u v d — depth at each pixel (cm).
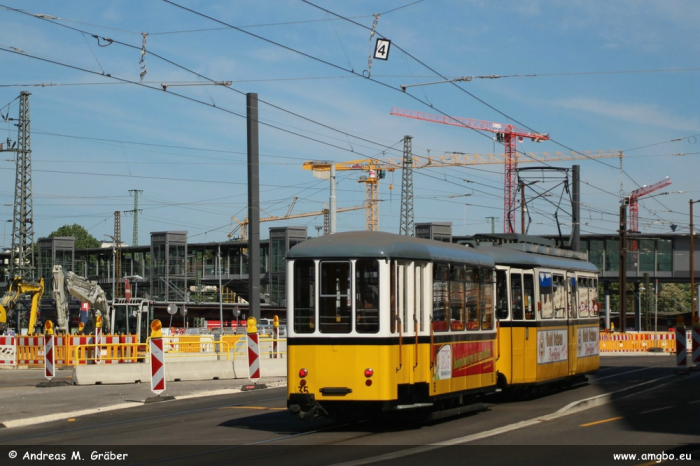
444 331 1520
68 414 1694
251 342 2316
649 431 1316
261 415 1652
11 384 2497
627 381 2420
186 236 9375
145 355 2703
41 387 2339
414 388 1423
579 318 2242
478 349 1658
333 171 2888
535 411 1661
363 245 1380
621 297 4953
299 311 1395
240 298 10144
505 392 1989
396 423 1483
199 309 7412
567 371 2119
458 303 1586
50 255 9731
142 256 9994
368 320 1360
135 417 1638
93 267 10275
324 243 1405
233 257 9625
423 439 1266
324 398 1364
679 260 8188
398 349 1377
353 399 1352
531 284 1942
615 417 1509
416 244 1459
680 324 2722
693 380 2417
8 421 1576
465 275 1623
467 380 1602
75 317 6806
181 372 2573
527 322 1906
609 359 3984
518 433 1310
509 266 1872
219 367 2677
